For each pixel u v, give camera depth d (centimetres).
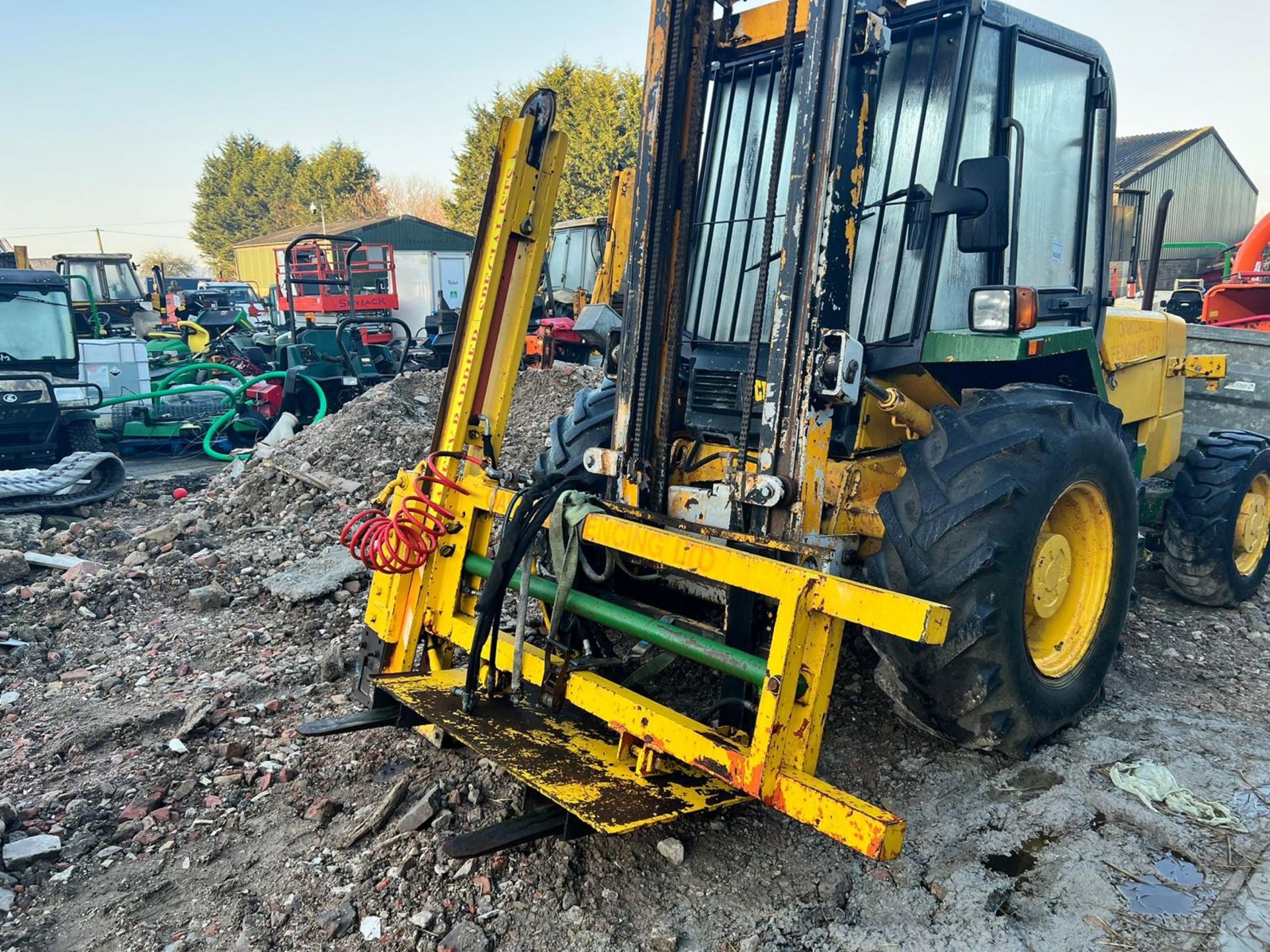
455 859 258
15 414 820
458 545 312
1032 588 297
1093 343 356
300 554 544
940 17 296
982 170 267
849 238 265
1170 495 469
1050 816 273
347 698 367
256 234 6159
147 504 757
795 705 233
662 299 304
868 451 318
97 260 1786
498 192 314
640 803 242
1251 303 1053
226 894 251
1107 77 381
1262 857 255
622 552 312
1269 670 392
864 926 233
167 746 331
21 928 241
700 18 297
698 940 230
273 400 1070
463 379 316
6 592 480
